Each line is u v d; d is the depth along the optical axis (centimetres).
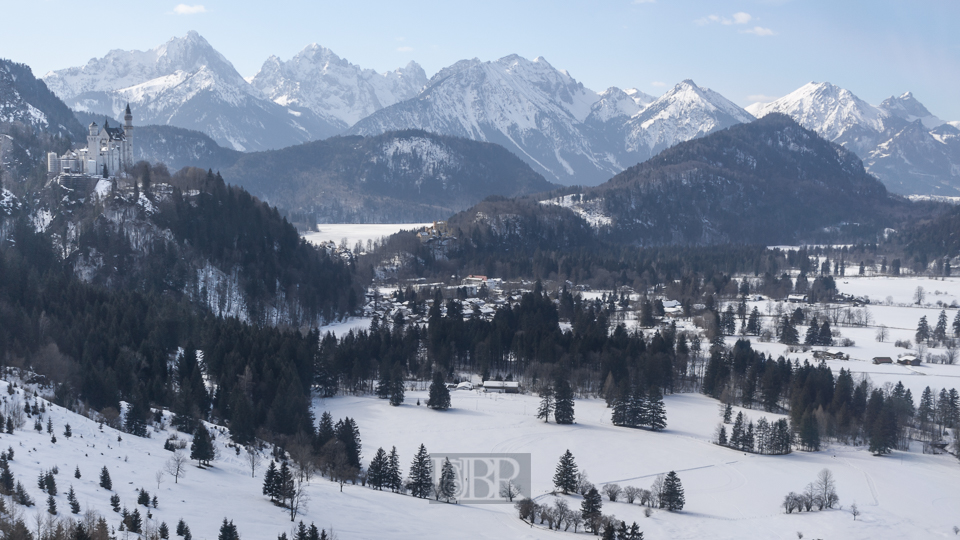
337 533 16762
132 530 14325
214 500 17275
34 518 13562
